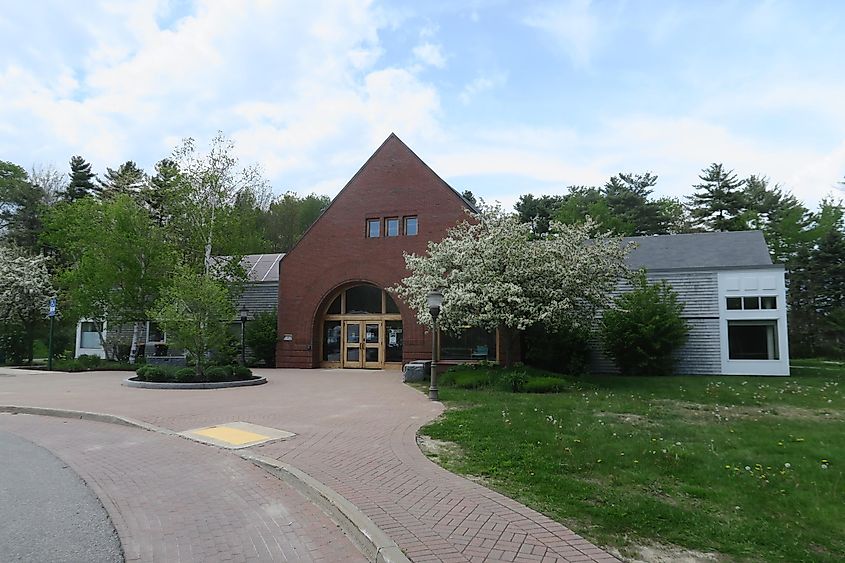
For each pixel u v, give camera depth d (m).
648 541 4.72
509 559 4.23
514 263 17.38
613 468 7.00
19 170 46.59
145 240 26.45
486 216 18.98
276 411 11.73
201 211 27.00
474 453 7.86
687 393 14.77
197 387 16.33
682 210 51.47
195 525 5.22
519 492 6.05
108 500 5.96
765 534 4.88
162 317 17.50
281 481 6.73
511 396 14.01
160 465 7.51
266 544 4.77
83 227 26.64
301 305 25.50
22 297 28.91
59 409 11.95
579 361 20.59
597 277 17.83
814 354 38.75
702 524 5.09
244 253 29.61
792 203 45.09
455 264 18.38
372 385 17.38
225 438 8.92
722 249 23.55
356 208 25.25
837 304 40.09
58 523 5.21
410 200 24.50
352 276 24.88
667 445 8.12
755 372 21.36
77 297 25.91
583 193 50.81
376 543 4.49
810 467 6.98
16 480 6.75
